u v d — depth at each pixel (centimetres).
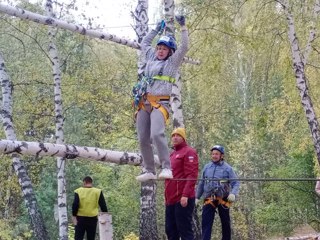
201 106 2194
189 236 766
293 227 2403
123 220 2648
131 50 1827
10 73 1805
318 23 1498
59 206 1538
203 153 2473
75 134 2175
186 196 756
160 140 579
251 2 1567
